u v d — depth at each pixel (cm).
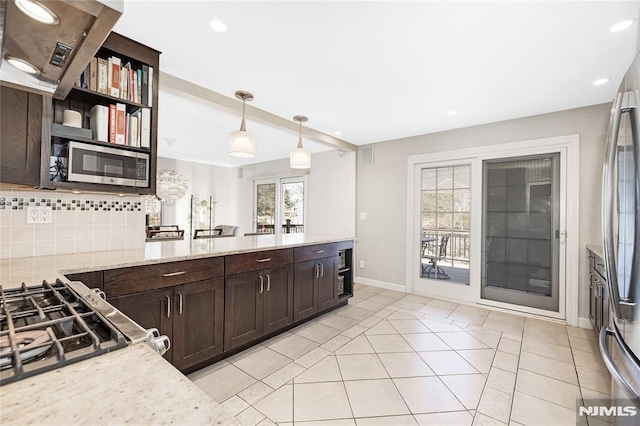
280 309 281
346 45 211
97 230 226
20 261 180
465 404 186
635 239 106
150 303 189
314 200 566
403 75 253
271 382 207
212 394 193
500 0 163
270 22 186
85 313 92
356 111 339
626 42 200
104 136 199
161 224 706
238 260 242
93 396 52
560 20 179
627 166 112
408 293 439
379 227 477
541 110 328
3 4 73
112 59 201
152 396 53
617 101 119
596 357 247
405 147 450
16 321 87
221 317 230
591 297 293
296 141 494
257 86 278
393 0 165
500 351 257
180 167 734
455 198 405
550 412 179
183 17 182
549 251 336
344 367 228
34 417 46
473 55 220
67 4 74
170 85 258
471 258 388
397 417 173
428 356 247
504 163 368
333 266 349
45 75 112
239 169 761
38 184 172
